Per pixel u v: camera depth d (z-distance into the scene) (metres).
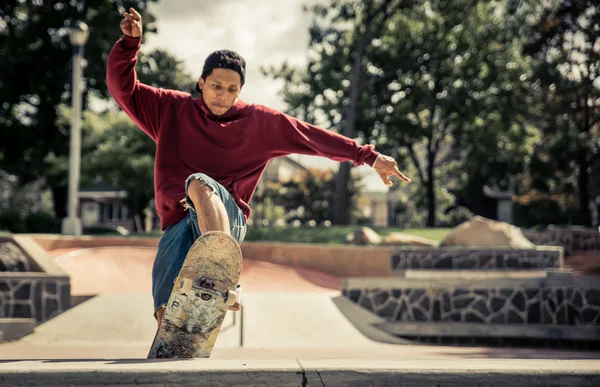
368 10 35.41
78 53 19.00
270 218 53.41
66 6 31.95
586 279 9.54
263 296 9.88
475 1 34.12
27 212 29.91
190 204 2.46
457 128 37.69
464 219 47.03
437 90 37.09
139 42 2.66
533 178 41.00
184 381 1.78
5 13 31.73
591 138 32.09
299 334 7.87
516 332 9.42
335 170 50.84
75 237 16.17
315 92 38.53
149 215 51.66
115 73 2.67
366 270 15.27
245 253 15.88
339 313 9.18
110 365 1.82
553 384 1.84
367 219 57.41
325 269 15.46
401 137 40.28
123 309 8.47
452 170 45.44
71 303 9.08
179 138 2.80
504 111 34.84
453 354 6.93
